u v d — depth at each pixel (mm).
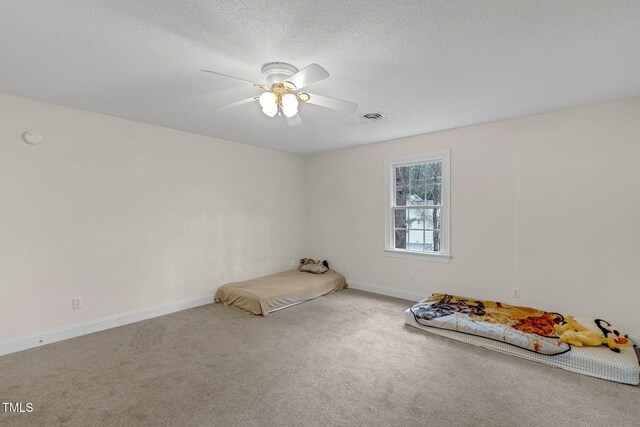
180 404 1970
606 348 2443
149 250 3607
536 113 3213
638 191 2770
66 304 2996
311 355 2637
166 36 1781
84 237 3115
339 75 2291
